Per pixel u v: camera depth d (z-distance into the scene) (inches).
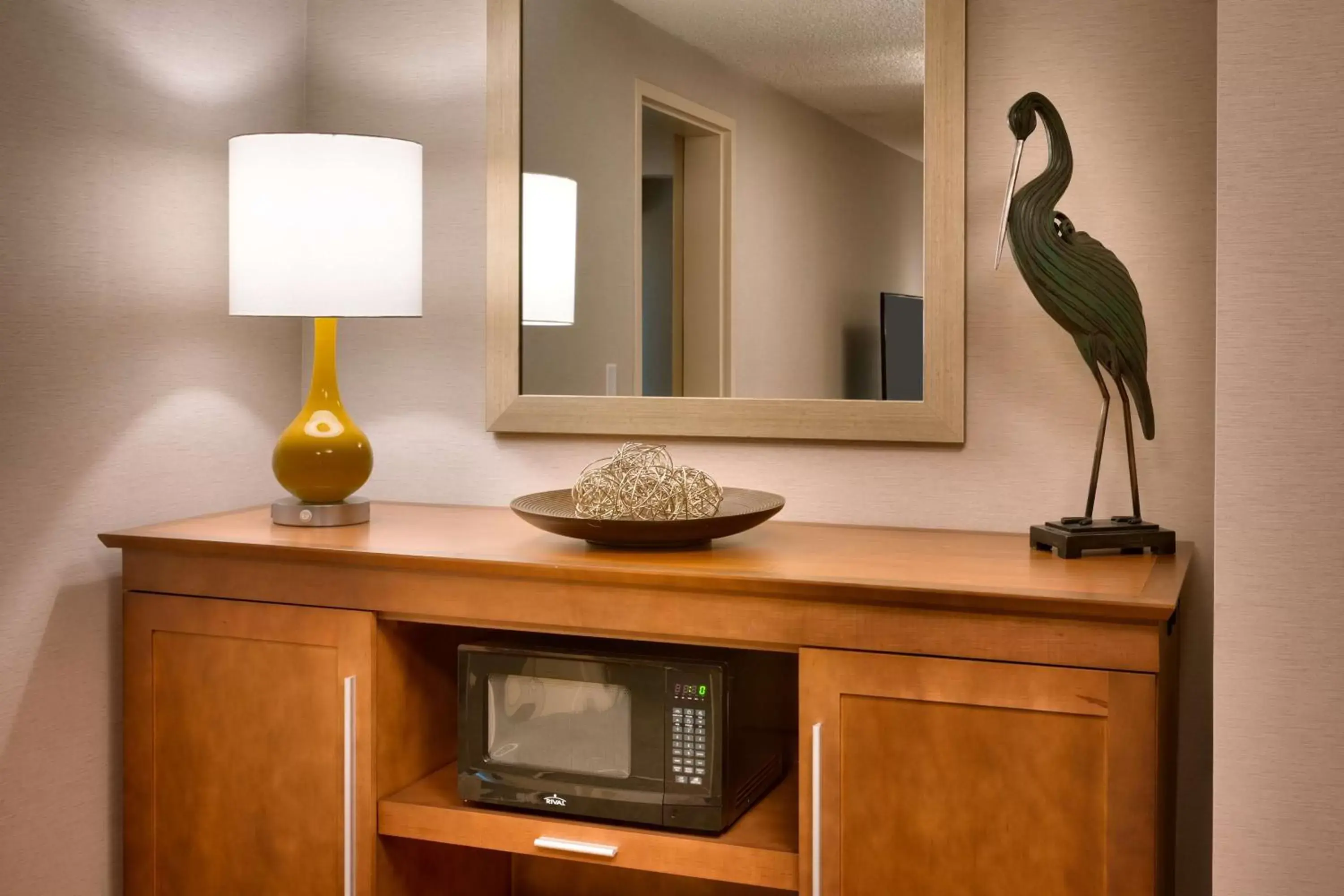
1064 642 58.4
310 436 81.7
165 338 85.0
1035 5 77.3
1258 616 57.2
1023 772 59.5
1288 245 56.1
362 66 95.1
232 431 91.5
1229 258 57.0
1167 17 74.7
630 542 70.8
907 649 61.2
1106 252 68.7
